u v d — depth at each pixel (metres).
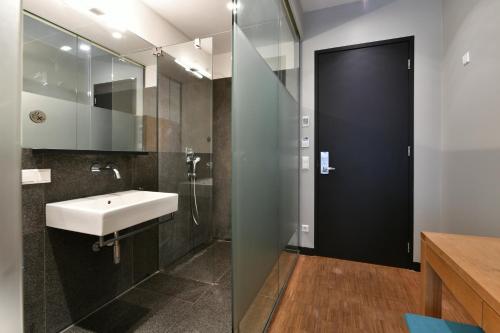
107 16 1.82
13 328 0.50
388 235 2.54
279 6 1.96
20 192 0.49
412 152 2.43
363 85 2.58
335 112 2.68
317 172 2.76
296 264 2.58
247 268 1.34
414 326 0.97
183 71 2.43
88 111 1.73
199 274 2.31
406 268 2.47
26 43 1.38
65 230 1.54
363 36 2.56
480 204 1.74
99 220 1.30
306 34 2.76
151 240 2.26
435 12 2.34
